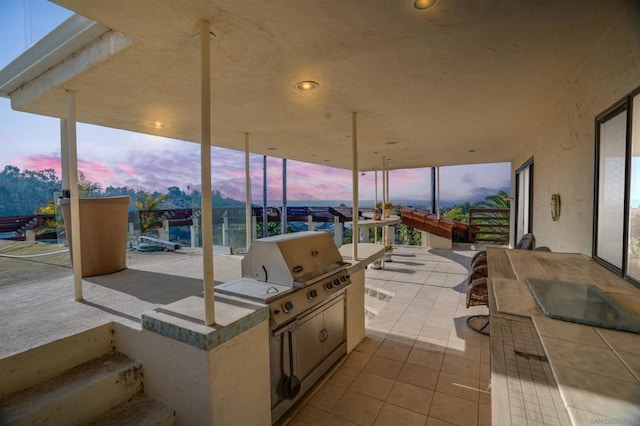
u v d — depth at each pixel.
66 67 2.12
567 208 2.75
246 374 1.76
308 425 2.09
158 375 1.75
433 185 13.23
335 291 2.52
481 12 1.48
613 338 0.98
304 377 2.32
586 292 1.42
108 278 3.08
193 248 5.34
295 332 2.21
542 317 1.15
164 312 1.80
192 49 1.75
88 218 3.12
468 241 9.80
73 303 2.32
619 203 1.79
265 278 2.27
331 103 2.78
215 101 2.66
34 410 1.45
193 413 1.62
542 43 1.82
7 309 2.19
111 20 1.45
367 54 1.88
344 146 4.89
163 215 6.01
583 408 0.67
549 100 2.85
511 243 6.88
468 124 3.63
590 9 1.49
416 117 3.27
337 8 1.41
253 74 2.12
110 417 1.66
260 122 3.37
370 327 3.64
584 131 2.28
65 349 1.75
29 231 6.78
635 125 1.59
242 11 1.41
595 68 1.98
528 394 0.74
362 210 9.23
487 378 2.60
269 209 14.56
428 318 3.88
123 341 1.92
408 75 2.21
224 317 1.72
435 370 2.73
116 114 2.98
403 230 12.40
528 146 4.61
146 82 2.20
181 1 1.32
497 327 1.10
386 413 2.20
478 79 2.31
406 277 5.86
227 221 5.11
